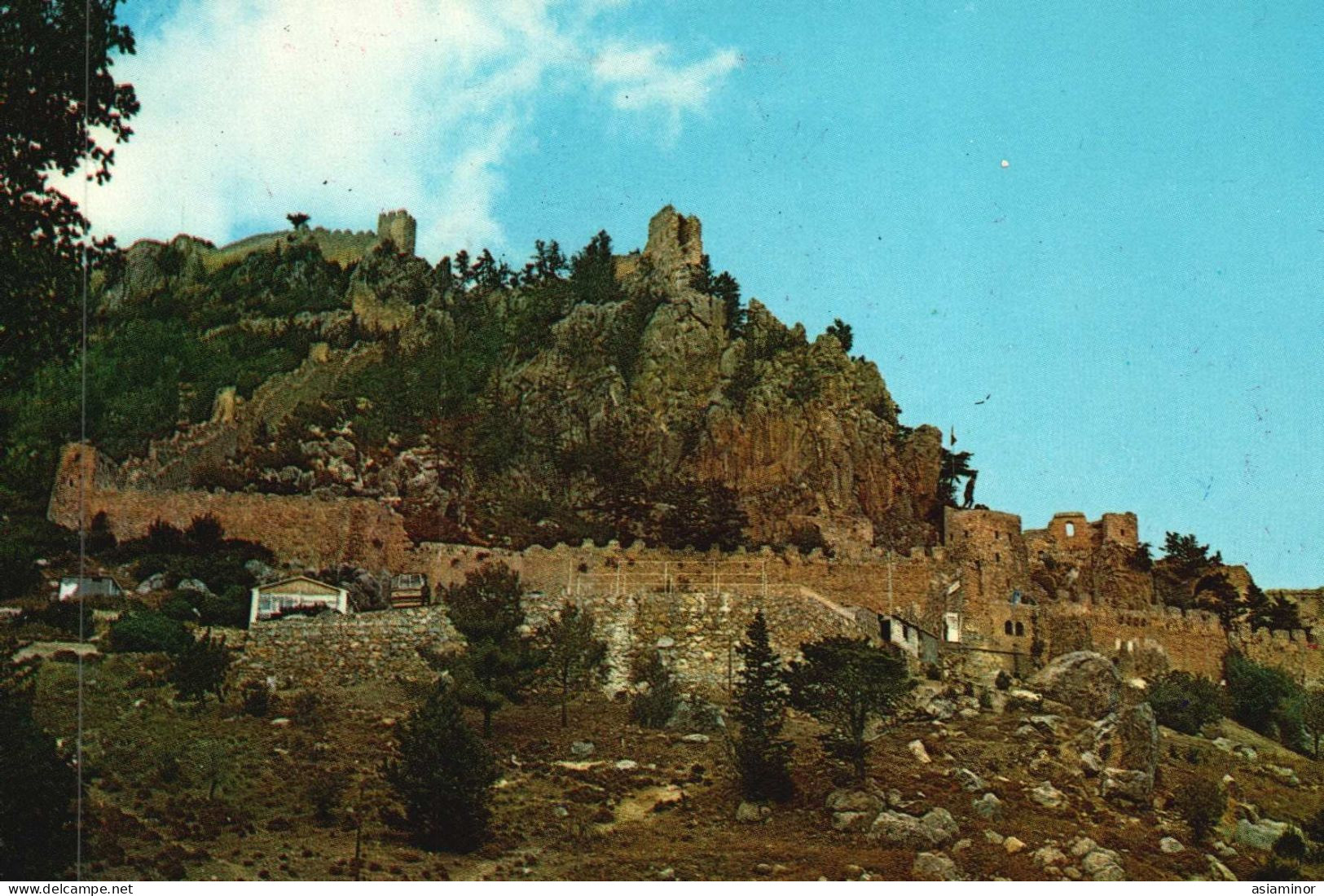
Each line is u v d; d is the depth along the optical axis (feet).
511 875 196.24
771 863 202.08
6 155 168.25
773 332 564.30
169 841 199.21
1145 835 233.96
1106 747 264.11
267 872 188.85
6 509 382.01
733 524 424.87
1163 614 387.55
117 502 383.04
